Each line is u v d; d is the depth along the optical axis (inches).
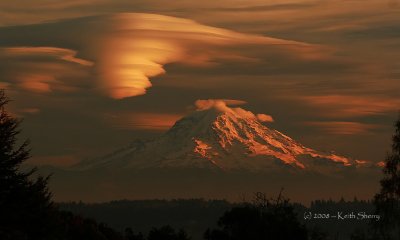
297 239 6501.0
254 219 6505.9
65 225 5467.5
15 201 4813.0
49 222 4950.8
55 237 5012.3
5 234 4566.9
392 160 5659.5
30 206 4854.8
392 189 5639.8
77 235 5698.8
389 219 5659.5
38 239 4869.6
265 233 6402.6
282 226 6451.8
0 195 4763.8
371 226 5767.7
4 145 4830.2
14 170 4854.8
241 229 6466.5
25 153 4926.2
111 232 6461.6
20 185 4854.8
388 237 5782.5
